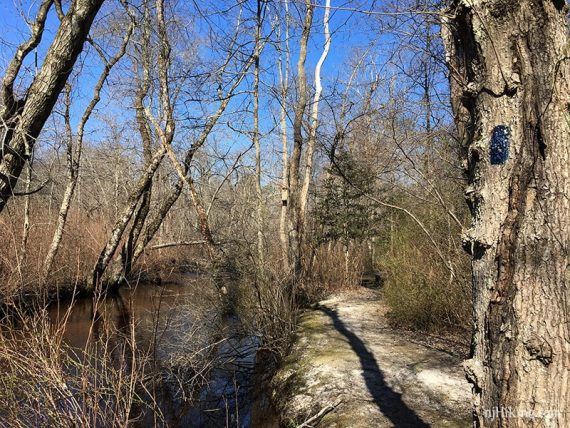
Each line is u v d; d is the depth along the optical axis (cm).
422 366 586
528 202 184
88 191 2498
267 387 659
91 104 1228
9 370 404
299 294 959
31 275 863
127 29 1244
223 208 1212
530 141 186
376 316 897
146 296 1266
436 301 748
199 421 559
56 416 356
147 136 1395
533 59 190
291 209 1029
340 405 488
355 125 751
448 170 512
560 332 170
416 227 800
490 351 188
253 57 1012
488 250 194
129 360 580
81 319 963
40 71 559
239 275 817
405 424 432
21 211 1252
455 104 253
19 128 544
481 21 200
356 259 1326
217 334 750
